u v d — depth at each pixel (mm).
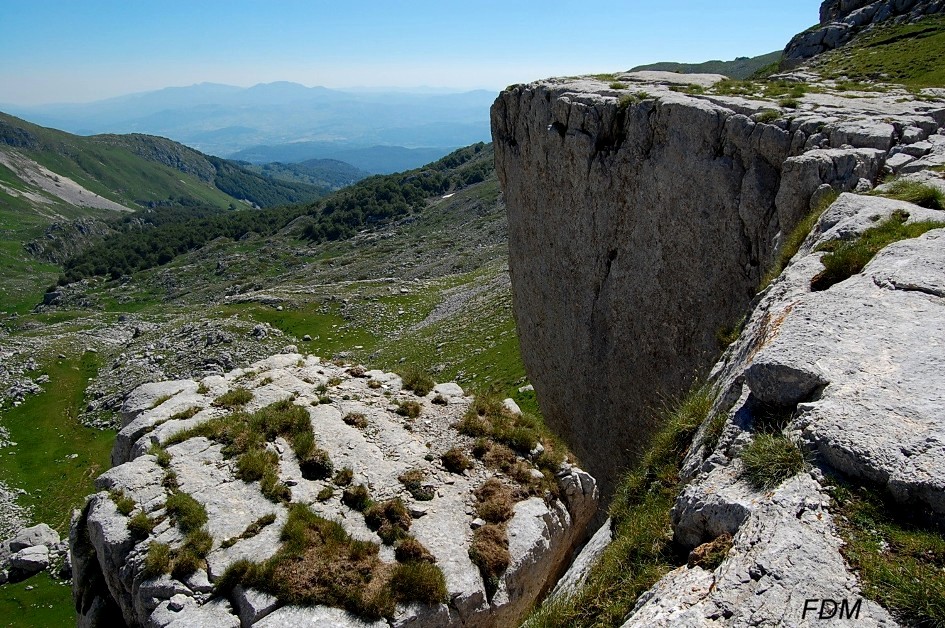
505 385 47875
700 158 22406
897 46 58219
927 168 16969
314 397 17891
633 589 8281
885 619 5582
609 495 28734
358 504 13914
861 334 9078
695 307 23438
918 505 6527
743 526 7078
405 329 94812
